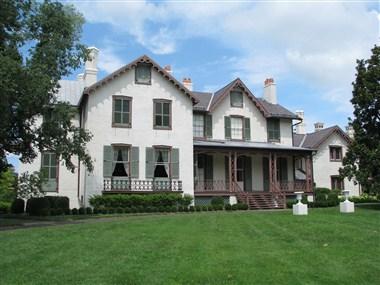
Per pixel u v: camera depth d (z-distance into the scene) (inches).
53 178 1179.9
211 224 642.8
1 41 794.8
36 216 951.0
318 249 450.3
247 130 1391.5
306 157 1353.3
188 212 1074.1
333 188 1626.5
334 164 1647.4
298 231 563.8
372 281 344.8
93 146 1120.2
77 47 882.8
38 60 824.9
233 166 1326.3
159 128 1192.8
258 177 1375.5
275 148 1296.8
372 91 1053.8
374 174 1034.7
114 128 1148.5
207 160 1315.2
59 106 893.8
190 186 1200.8
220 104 1374.3
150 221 692.7
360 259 408.8
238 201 1237.7
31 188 911.0
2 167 942.4
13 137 885.2
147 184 1157.1
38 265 380.8
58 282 331.6
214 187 1289.4
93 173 1111.0
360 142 1068.5
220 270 362.0
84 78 1360.7
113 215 976.3
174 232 555.8
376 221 673.6
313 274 356.5
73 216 941.2
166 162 1191.6
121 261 390.3
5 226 719.1
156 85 1208.8
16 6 821.9
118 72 1160.8
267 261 393.7
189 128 1227.2
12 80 693.3
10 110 782.5
